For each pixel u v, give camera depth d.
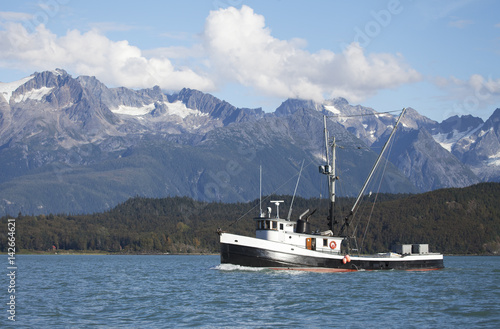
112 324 106.44
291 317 112.81
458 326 104.62
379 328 102.81
